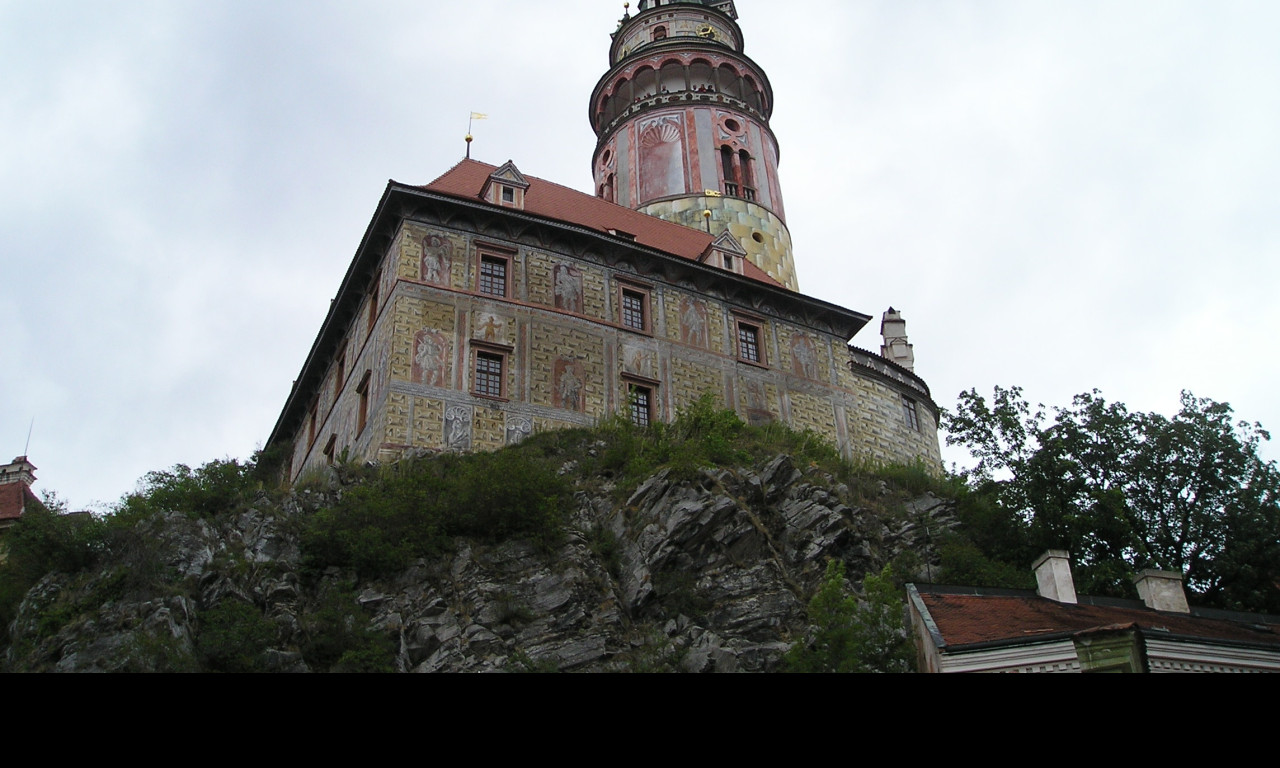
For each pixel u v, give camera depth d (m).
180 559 25.45
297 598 25.77
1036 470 33.34
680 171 54.44
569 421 36.38
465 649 24.73
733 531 28.94
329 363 43.69
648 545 28.61
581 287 39.47
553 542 28.34
